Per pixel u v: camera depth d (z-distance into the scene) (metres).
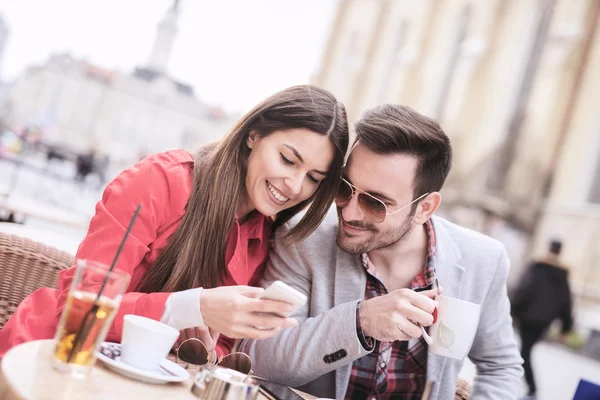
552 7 21.28
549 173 19.70
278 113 2.04
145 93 39.88
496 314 2.32
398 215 2.10
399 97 28.09
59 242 8.02
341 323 1.88
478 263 2.29
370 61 31.17
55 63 36.41
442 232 2.29
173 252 1.96
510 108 21.56
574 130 19.58
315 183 2.12
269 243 2.35
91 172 18.70
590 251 17.84
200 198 2.01
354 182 2.08
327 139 2.04
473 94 23.22
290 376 1.96
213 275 2.04
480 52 23.44
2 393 1.09
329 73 33.72
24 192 15.38
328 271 2.23
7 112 33.12
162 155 2.07
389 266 2.25
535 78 21.09
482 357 2.33
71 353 1.24
